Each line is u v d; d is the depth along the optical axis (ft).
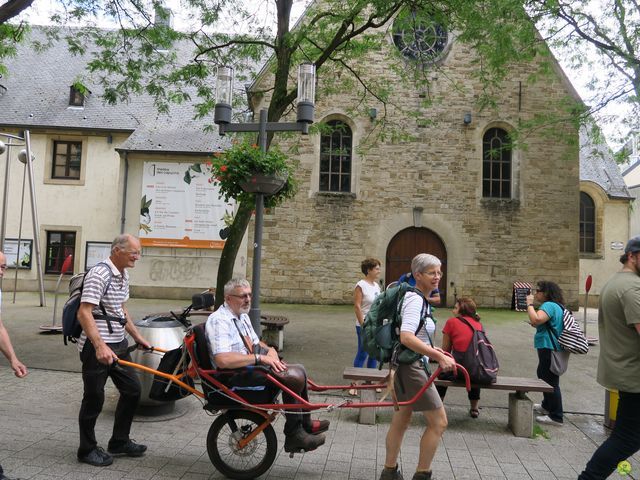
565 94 50.70
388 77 50.01
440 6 29.43
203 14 29.55
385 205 49.88
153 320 16.70
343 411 17.66
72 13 28.14
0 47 29.35
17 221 57.62
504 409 18.60
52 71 65.77
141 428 15.02
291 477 11.96
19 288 56.85
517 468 13.12
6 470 11.50
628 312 9.97
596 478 10.32
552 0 29.73
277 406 11.10
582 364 26.63
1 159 57.82
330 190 50.60
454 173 50.24
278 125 17.75
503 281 49.67
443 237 49.85
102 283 12.01
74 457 12.47
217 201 52.34
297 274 49.37
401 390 10.93
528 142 50.44
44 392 18.30
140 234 52.37
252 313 17.71
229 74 17.99
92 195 57.77
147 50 30.37
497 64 33.88
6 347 10.62
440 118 50.47
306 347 28.43
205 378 11.53
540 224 50.11
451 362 9.96
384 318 11.10
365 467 12.73
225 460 12.35
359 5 26.50
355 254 49.55
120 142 58.03
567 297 49.73
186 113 58.90
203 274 52.03
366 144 49.98
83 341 12.25
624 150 34.32
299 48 31.14
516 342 31.91
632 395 10.12
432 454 10.69
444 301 49.75
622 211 66.49
